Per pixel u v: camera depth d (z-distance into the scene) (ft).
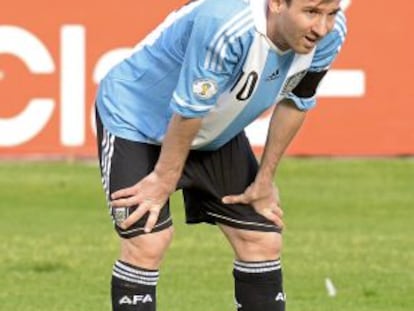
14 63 146.61
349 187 142.82
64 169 150.71
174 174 63.31
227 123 64.18
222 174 67.21
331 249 110.63
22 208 131.23
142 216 63.87
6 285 95.71
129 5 147.33
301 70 63.10
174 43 63.72
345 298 92.12
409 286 96.32
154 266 64.85
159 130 64.69
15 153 148.46
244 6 60.49
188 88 61.36
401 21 149.89
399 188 142.72
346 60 149.89
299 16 59.06
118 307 65.00
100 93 66.64
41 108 147.74
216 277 99.04
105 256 107.14
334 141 151.84
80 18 146.82
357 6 149.38
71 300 90.79
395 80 150.51
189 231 118.83
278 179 146.72
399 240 115.14
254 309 68.54
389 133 151.53
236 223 67.87
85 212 128.98
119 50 147.54
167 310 87.71
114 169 65.00
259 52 60.90
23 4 145.89
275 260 68.39
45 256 106.93
